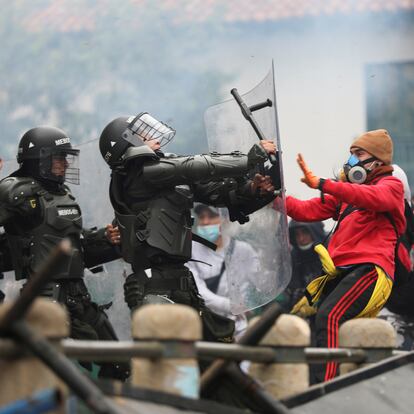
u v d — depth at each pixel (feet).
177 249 42.27
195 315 28.14
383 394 33.76
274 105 43.91
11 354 23.80
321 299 52.19
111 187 43.24
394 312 55.01
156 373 27.78
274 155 43.55
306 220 46.29
